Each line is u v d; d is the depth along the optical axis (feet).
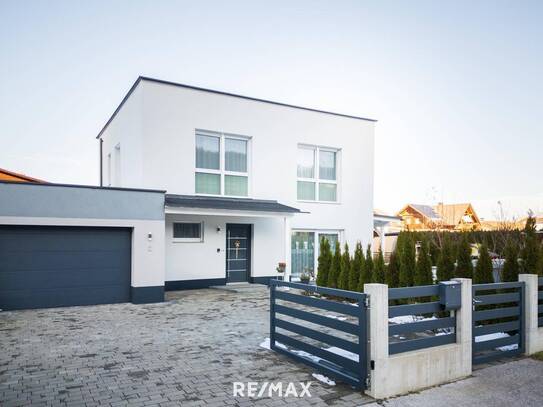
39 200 31.48
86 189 33.04
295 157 50.52
